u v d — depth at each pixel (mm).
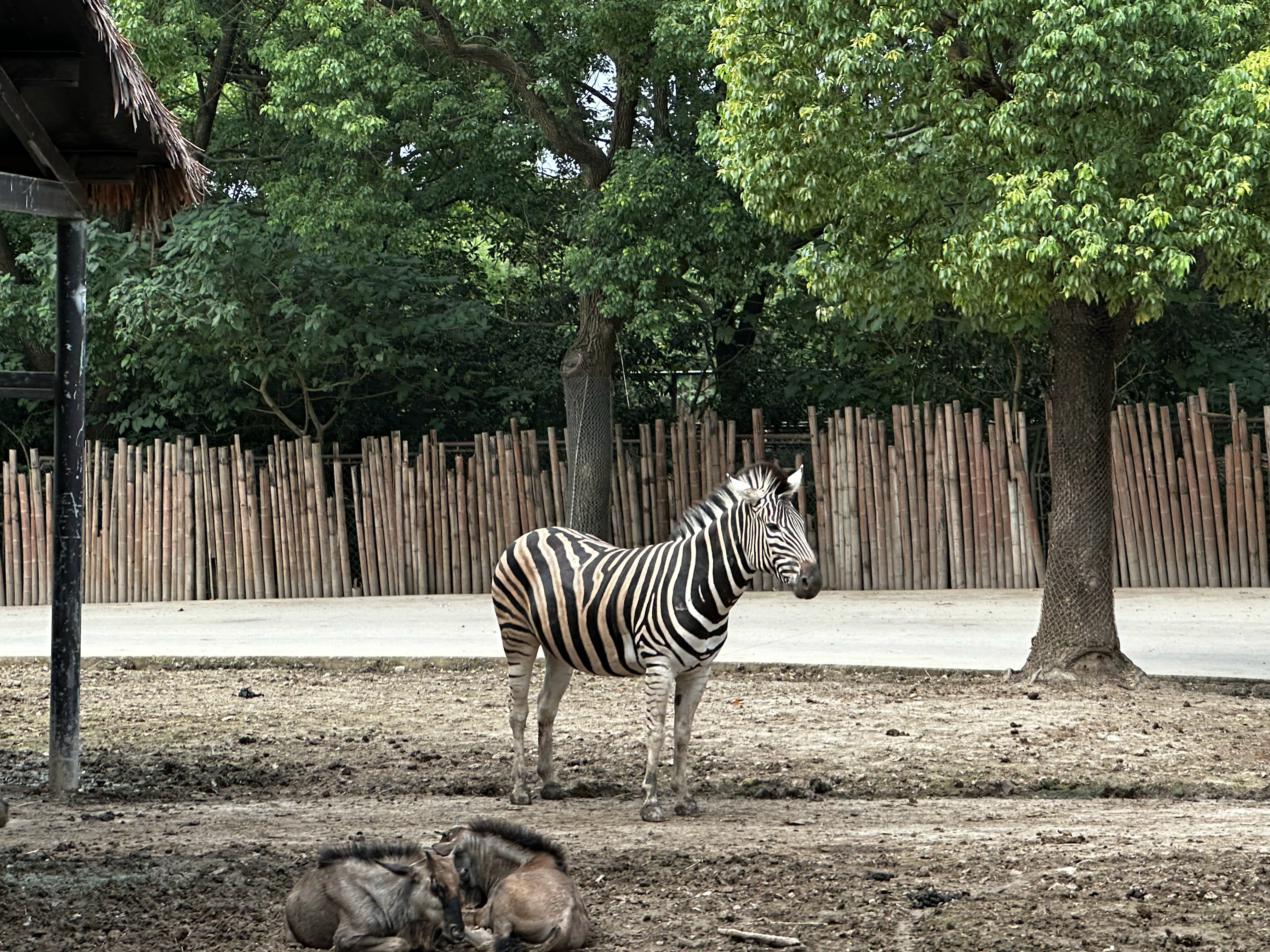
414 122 21234
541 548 8500
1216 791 8609
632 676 8164
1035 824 7559
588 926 5586
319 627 17250
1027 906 5863
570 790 8727
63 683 9047
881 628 16125
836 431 20797
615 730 10633
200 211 21562
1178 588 19953
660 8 18641
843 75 11727
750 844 7008
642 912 5934
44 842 7410
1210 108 10961
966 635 15492
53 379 9258
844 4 11750
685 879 6383
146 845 7230
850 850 6836
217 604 20891
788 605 18750
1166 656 13719
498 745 10227
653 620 7828
